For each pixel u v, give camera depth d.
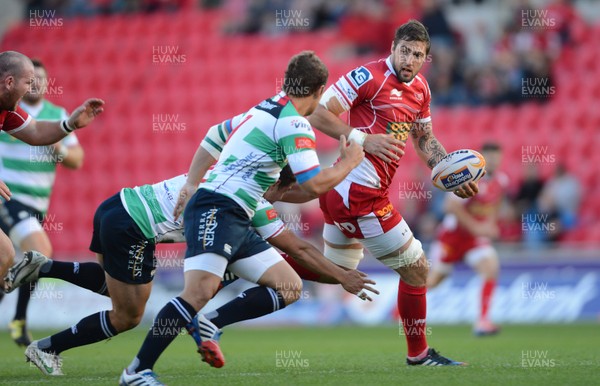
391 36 73.06
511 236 56.56
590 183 63.84
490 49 71.06
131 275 22.30
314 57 20.95
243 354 31.14
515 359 27.00
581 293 50.00
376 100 24.25
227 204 20.27
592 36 71.75
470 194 24.34
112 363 27.39
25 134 23.53
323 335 43.75
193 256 19.91
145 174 70.31
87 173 69.88
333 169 20.28
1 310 50.91
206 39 77.94
